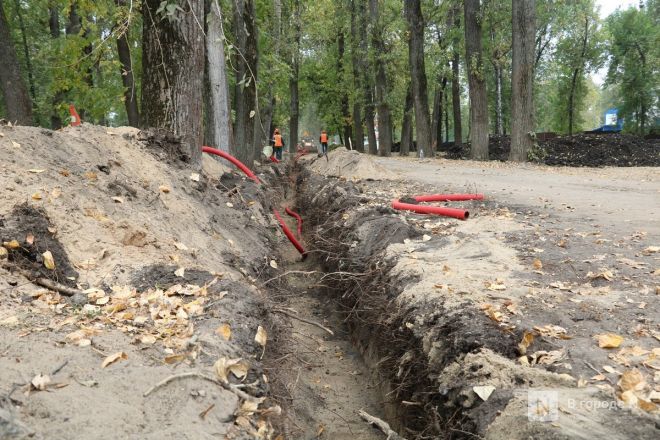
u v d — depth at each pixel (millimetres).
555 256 6113
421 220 8492
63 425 2670
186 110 8602
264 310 4988
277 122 39875
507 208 9336
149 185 6727
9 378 2887
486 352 3941
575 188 12211
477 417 3484
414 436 4512
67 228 4906
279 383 4438
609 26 35750
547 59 36188
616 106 40312
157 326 3990
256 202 10305
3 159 5207
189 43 8398
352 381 6172
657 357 3582
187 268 5219
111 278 4691
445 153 30812
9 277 4125
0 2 12180
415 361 4746
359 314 6824
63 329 3643
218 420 3105
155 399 3088
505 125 44094
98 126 7262
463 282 5367
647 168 18516
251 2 16625
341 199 11039
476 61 22219
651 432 2861
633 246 6402
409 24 25109
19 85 12539
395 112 32375
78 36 14164
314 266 9898
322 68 36500
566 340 4008
